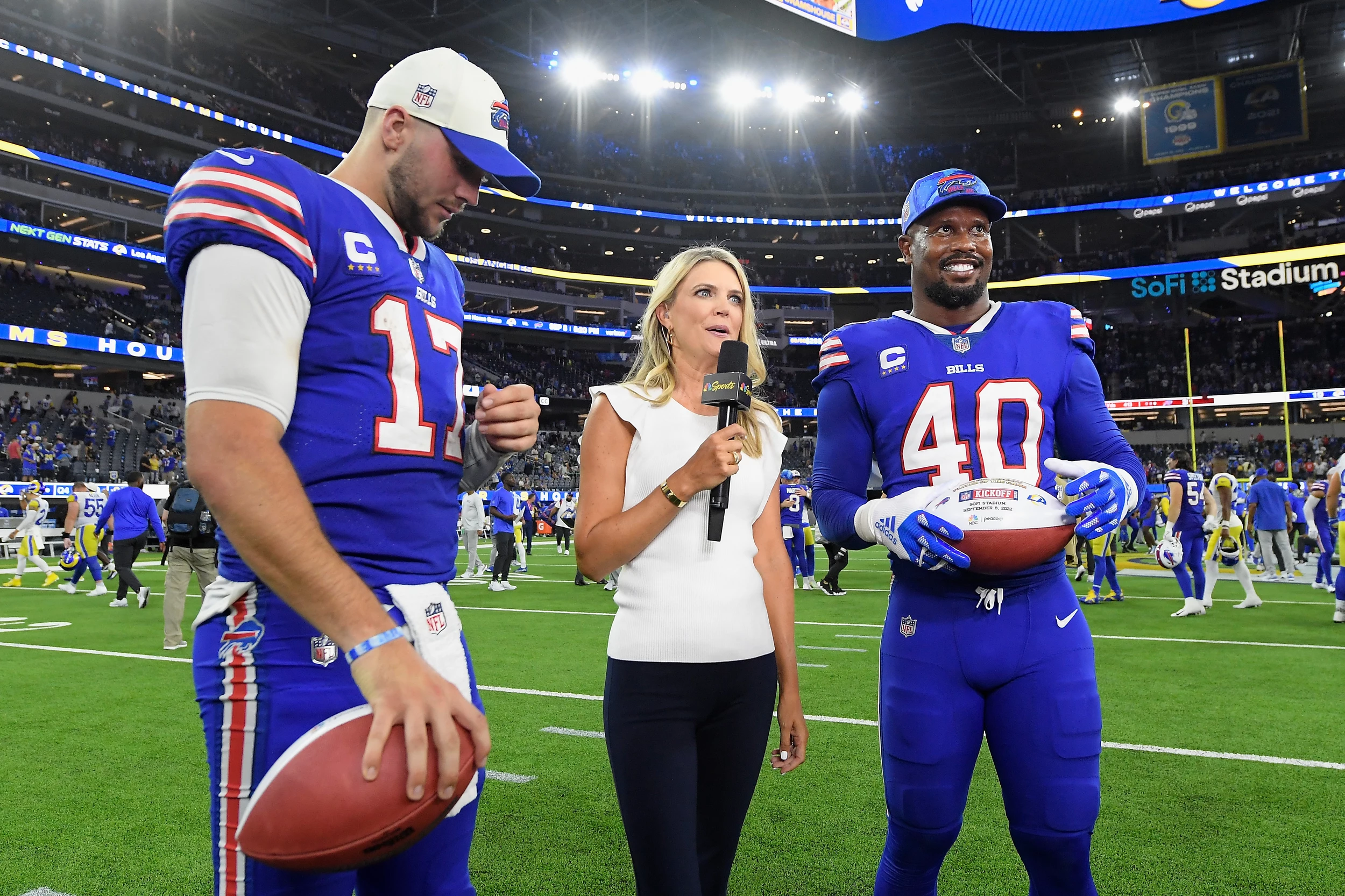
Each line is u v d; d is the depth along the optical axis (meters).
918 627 2.12
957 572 2.05
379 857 1.08
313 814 1.06
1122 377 38.50
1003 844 3.10
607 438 2.05
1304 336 36.50
